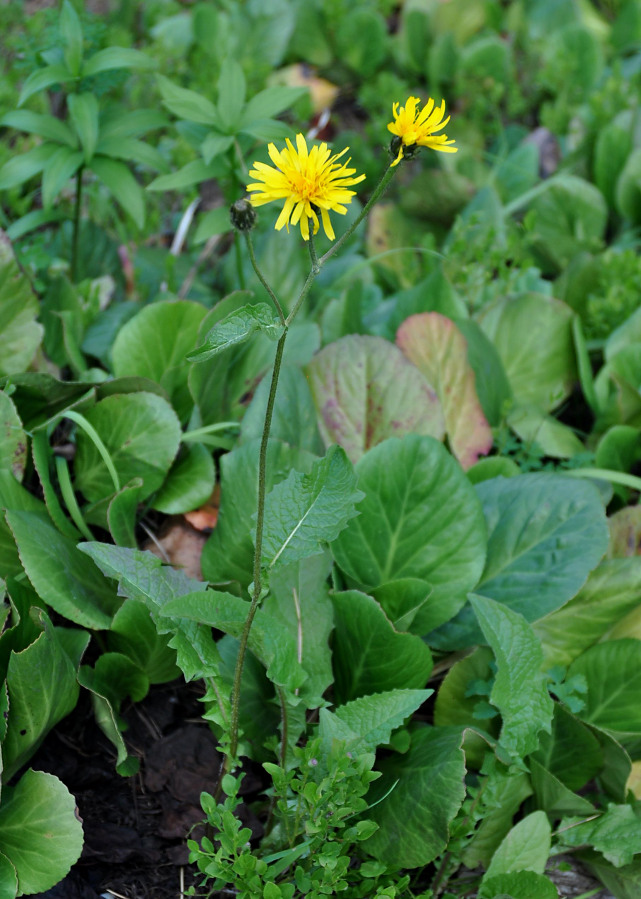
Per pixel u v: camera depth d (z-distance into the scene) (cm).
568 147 141
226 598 73
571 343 104
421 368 96
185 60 148
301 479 73
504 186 133
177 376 93
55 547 81
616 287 107
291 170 66
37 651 75
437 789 77
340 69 160
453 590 85
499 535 88
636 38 171
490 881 77
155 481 88
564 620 87
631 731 83
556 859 83
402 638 80
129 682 83
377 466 85
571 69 149
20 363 90
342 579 86
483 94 153
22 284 89
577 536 86
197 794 81
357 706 76
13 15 139
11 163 96
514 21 171
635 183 125
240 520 84
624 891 80
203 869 74
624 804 81
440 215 122
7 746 76
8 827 75
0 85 122
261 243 107
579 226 125
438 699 84
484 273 107
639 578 86
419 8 159
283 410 87
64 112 122
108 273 107
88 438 88
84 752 82
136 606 80
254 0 153
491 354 101
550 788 81
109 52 96
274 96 97
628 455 98
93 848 79
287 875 78
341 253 115
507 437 100
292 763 78
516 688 78
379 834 79
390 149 66
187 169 97
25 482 90
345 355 92
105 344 98
